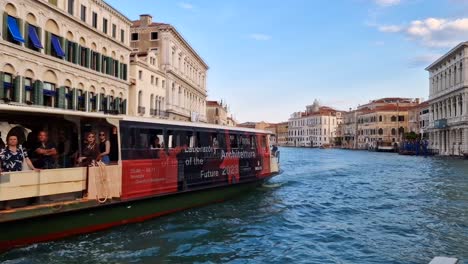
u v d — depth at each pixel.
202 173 14.72
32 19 24.42
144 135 12.08
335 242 10.87
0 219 8.55
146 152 12.07
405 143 82.31
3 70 21.91
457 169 37.75
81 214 10.18
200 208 14.83
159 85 46.75
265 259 9.36
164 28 49.12
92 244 9.97
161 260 9.09
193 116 61.28
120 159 11.20
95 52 32.28
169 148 13.05
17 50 22.81
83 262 8.72
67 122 10.66
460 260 9.34
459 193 20.61
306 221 13.51
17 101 22.88
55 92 26.86
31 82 24.39
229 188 16.84
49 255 9.02
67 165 10.57
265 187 21.06
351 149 125.75
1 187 8.55
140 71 41.12
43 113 9.65
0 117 9.77
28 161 9.23
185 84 58.38
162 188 12.66
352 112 130.25
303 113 171.75
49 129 10.49
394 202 17.69
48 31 25.83
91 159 10.53
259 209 15.23
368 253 9.90
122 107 37.09
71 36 28.83
